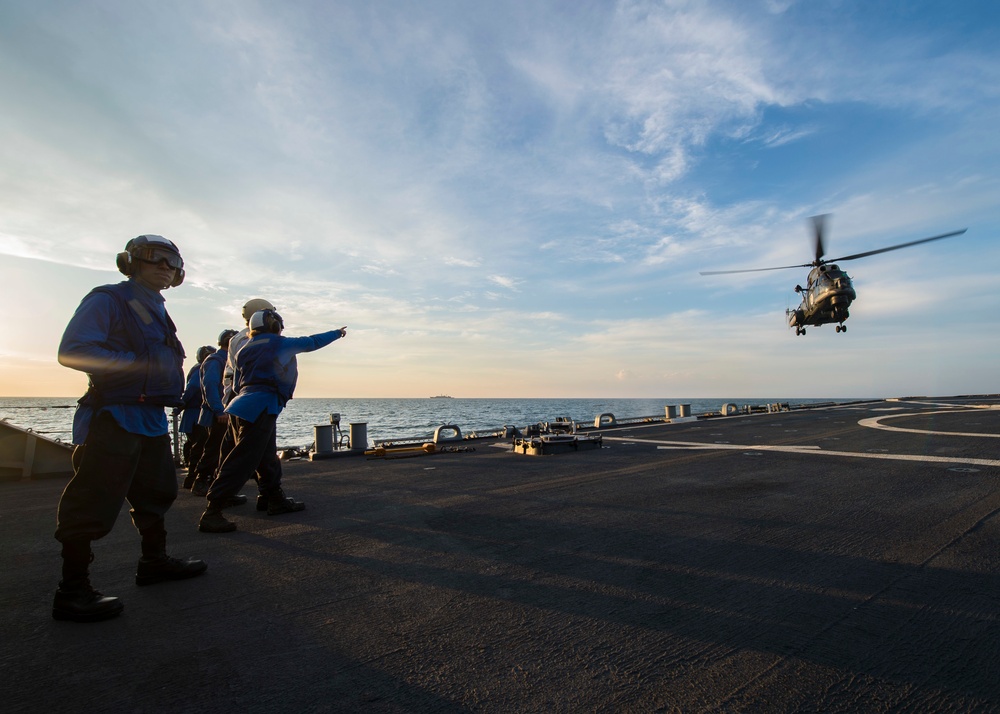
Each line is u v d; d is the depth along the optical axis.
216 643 2.23
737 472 6.44
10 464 7.21
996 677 1.90
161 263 2.81
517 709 1.73
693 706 1.74
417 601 2.67
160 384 2.79
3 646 2.22
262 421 4.29
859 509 4.41
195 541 3.89
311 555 3.49
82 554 2.53
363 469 7.60
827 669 1.97
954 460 6.84
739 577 2.93
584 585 2.86
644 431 12.70
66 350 2.42
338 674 1.96
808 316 20.42
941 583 2.78
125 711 1.73
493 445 10.72
